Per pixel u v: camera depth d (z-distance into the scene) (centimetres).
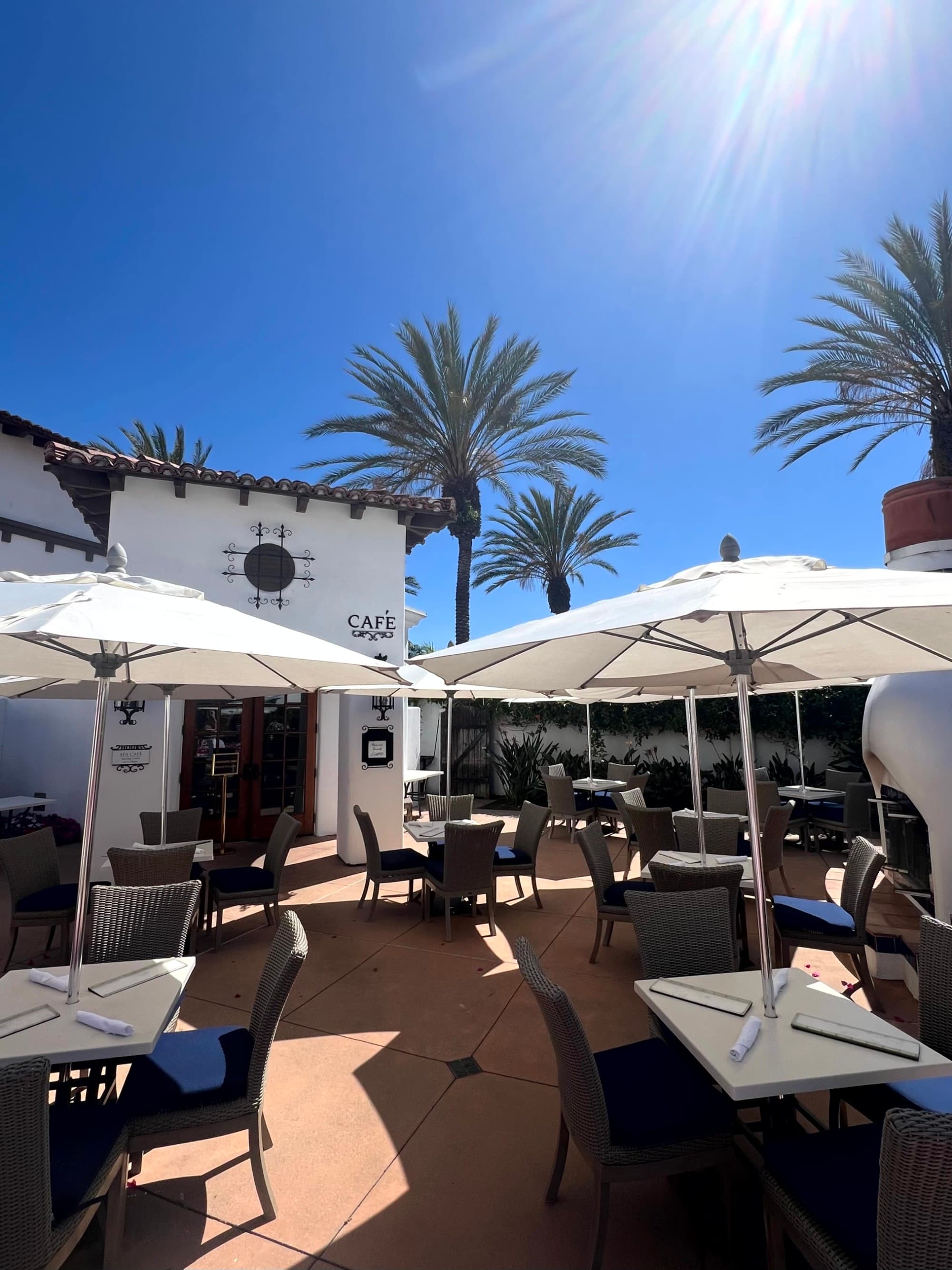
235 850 913
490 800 1442
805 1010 255
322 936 590
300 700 1005
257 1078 254
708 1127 223
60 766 1139
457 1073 359
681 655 377
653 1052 275
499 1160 287
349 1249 238
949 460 1036
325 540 923
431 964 522
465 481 1552
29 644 330
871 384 1083
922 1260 143
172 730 886
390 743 880
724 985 282
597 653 345
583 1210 256
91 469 784
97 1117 231
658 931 319
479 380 1429
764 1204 205
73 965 269
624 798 798
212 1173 280
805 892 718
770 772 1149
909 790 454
